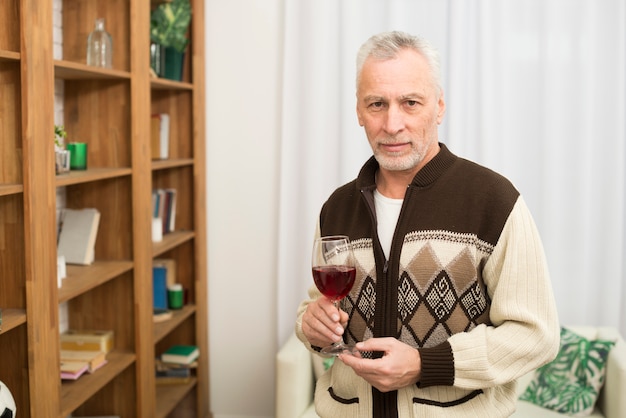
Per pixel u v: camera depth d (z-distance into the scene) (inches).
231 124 151.1
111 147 115.6
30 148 83.0
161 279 141.0
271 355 154.2
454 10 137.4
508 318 59.4
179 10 135.0
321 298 63.6
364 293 64.6
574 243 139.6
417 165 64.5
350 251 60.1
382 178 67.2
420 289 62.2
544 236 140.4
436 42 141.0
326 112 145.7
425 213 62.8
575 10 137.0
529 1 138.2
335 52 144.7
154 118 137.3
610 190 138.3
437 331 62.1
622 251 139.6
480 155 140.2
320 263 59.3
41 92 85.0
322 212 72.9
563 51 137.9
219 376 156.1
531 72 139.3
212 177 152.6
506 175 141.1
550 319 59.6
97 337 113.1
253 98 150.1
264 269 152.9
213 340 155.6
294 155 147.4
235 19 149.3
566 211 139.8
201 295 150.2
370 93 60.9
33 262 84.2
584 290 140.0
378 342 58.0
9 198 83.9
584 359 121.6
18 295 84.9
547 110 138.8
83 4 116.0
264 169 151.1
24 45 81.3
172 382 145.2
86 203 117.2
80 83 115.7
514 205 60.7
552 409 120.6
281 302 149.6
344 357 58.4
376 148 62.3
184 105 146.6
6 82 82.8
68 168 99.7
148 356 120.8
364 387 64.2
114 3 115.1
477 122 140.4
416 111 60.6
